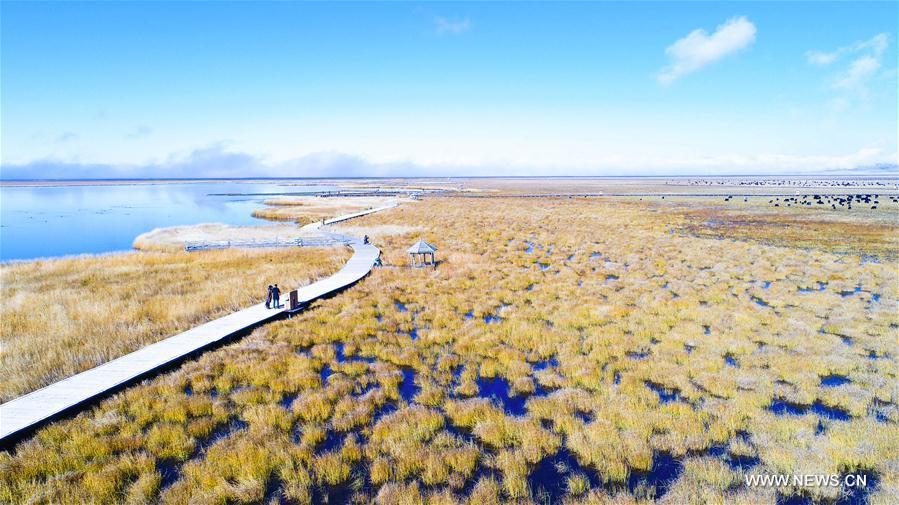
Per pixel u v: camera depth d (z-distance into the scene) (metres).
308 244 40.16
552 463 9.70
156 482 9.04
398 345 16.39
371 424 11.32
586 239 40.94
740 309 19.31
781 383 12.66
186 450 10.16
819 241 37.38
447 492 8.62
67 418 11.48
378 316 20.19
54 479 9.12
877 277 24.70
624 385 12.62
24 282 26.56
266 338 17.03
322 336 17.14
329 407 11.82
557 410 11.45
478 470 9.60
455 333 17.25
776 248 34.56
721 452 9.79
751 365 13.78
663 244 37.38
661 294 21.73
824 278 24.77
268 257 34.09
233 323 18.03
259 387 13.16
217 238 45.34
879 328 16.47
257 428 10.91
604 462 9.39
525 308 20.34
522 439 10.33
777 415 10.97
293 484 8.94
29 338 16.81
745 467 9.22
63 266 30.92
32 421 10.88
